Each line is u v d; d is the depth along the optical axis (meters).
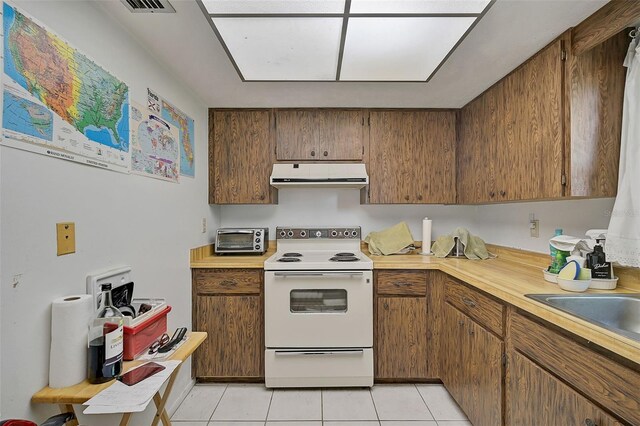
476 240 2.48
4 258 0.89
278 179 2.36
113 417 1.27
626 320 1.30
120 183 1.41
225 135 2.53
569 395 1.05
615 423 0.88
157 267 1.74
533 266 2.02
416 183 2.55
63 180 1.09
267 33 1.41
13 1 0.92
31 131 0.97
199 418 1.86
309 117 2.54
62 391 0.97
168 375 1.04
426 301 2.21
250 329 2.22
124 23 1.41
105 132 1.31
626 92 1.36
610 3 1.25
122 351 1.07
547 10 1.30
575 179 1.44
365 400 2.04
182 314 2.07
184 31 1.47
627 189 1.34
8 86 0.90
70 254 1.12
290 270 2.15
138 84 1.55
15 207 0.92
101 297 1.16
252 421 1.83
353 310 2.15
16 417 0.91
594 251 1.46
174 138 1.94
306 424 1.81
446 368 2.08
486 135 2.13
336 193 2.84
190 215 2.19
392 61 1.69
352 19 1.30
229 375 2.22
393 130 2.55
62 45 1.09
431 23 1.33
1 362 0.88
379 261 2.26
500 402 1.46
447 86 2.08
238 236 2.55
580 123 1.43
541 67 1.59
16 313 0.92
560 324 1.07
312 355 2.14
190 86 2.09
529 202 2.16
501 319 1.47
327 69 1.80
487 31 1.44
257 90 2.16
